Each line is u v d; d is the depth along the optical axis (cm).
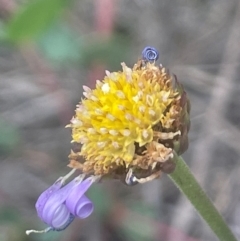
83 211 8
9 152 14
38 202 8
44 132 16
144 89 8
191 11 17
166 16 17
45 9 11
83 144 8
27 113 16
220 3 17
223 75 16
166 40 17
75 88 15
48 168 16
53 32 12
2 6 13
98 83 8
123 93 8
